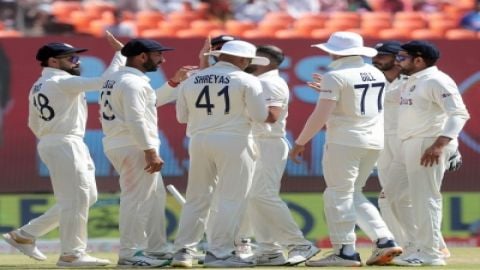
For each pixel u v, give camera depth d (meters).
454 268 33.00
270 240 35.41
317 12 76.06
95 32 70.62
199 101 32.53
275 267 33.72
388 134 38.50
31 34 69.06
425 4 76.44
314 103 53.88
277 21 71.94
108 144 33.38
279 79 35.09
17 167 52.56
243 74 32.47
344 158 33.75
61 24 70.69
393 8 76.44
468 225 54.03
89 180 34.56
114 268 32.81
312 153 53.62
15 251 50.12
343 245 33.88
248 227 38.72
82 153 34.25
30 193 52.62
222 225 32.66
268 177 35.41
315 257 38.62
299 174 53.56
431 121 33.78
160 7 74.62
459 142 54.31
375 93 34.03
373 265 34.34
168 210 52.62
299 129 53.75
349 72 33.56
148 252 34.03
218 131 32.41
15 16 70.19
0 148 52.50
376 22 71.94
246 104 32.38
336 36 34.06
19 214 52.44
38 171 52.72
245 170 32.72
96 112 52.75
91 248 51.47
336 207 33.84
